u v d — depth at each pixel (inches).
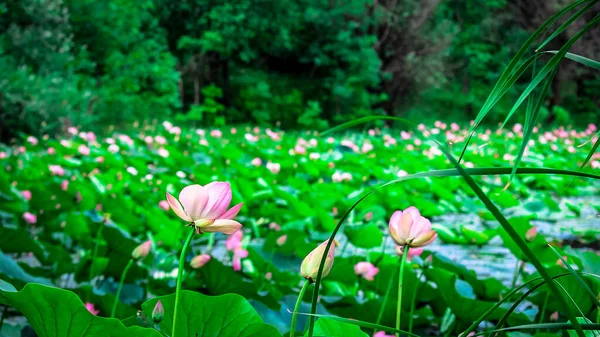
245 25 1003.9
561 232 257.4
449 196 315.3
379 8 1035.9
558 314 99.1
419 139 673.0
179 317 47.5
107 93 784.3
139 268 108.1
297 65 1206.9
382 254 122.6
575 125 1175.6
